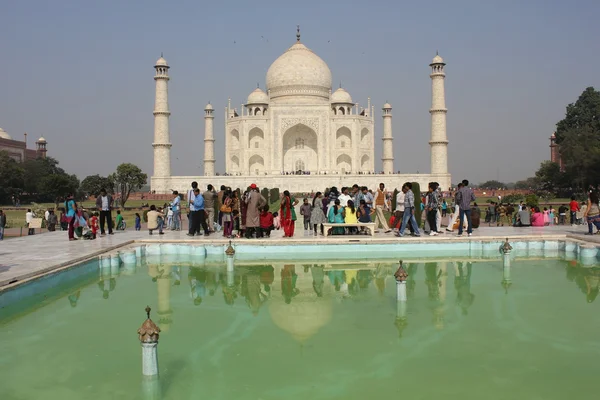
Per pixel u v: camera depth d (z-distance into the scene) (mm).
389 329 11633
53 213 36875
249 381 8805
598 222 24594
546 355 9938
